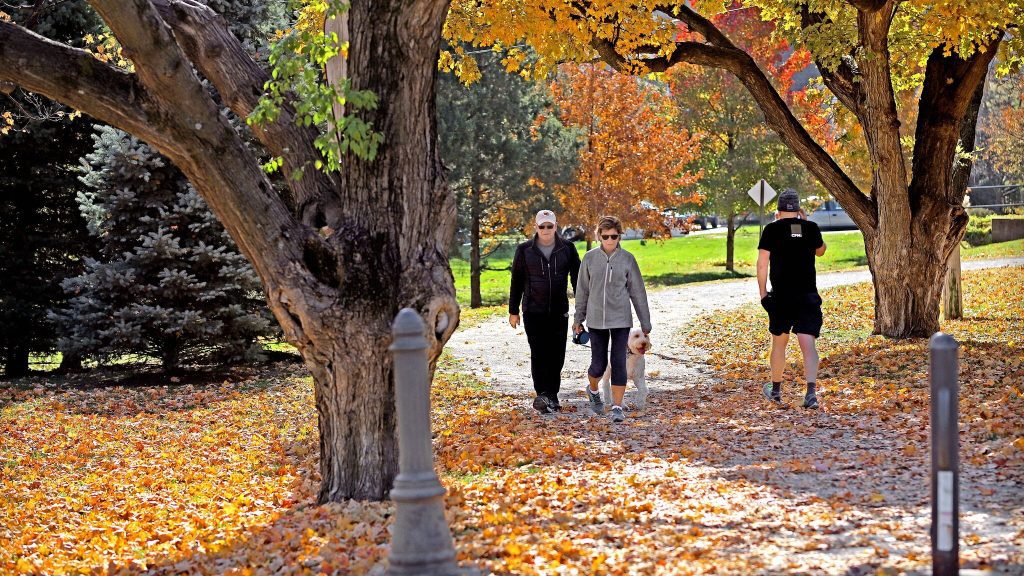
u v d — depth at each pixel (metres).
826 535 6.28
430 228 8.27
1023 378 12.55
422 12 7.79
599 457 9.77
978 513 6.53
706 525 6.72
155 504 10.18
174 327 18.62
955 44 15.48
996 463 7.96
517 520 7.07
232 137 7.82
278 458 12.14
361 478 8.19
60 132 22.39
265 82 8.76
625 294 12.05
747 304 28.89
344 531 7.25
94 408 16.59
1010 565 5.29
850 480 7.96
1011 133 52.19
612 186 40.38
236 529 8.52
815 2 16.41
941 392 4.91
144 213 19.59
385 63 7.91
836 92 19.41
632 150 40.34
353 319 7.96
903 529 6.29
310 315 7.91
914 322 18.78
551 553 6.01
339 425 8.21
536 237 12.84
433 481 5.32
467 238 44.56
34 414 15.91
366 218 8.11
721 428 11.10
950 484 4.91
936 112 18.08
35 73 7.43
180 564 7.41
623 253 12.07
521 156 38.28
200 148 7.68
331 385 8.16
